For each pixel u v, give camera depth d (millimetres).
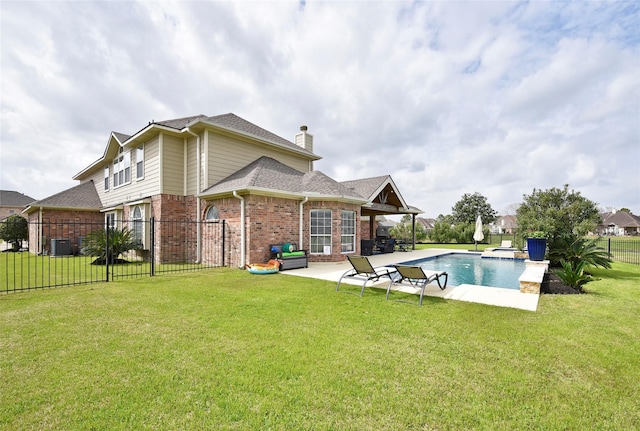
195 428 2500
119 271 10664
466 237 30156
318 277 9336
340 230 13594
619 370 3439
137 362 3625
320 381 3193
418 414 2682
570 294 7059
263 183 11688
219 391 3008
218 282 8531
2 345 4125
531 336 4391
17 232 23438
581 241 10961
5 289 7609
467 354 3824
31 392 3020
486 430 2484
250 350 3945
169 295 6949
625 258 15234
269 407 2762
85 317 5328
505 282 9914
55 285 7910
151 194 13781
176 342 4211
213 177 13305
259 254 11266
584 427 2541
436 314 5473
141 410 2730
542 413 2709
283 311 5676
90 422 2580
